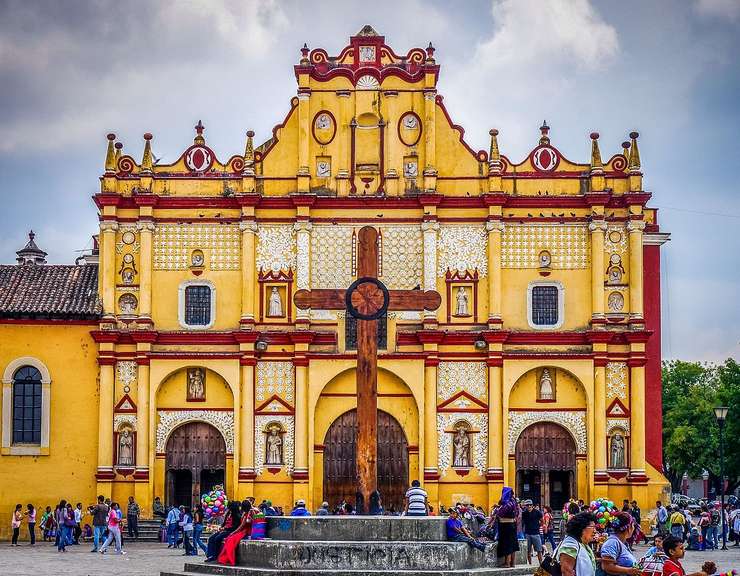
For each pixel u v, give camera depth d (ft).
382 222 189.57
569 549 68.90
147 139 191.31
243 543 111.45
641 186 189.06
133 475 185.26
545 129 191.62
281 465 185.78
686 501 299.79
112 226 189.06
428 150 189.98
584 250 189.37
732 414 259.60
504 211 189.57
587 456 185.16
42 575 124.47
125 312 188.75
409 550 106.32
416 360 185.57
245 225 188.44
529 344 186.91
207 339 187.01
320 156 191.31
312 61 193.47
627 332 185.68
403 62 193.36
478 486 184.85
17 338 187.83
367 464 119.34
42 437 186.19
